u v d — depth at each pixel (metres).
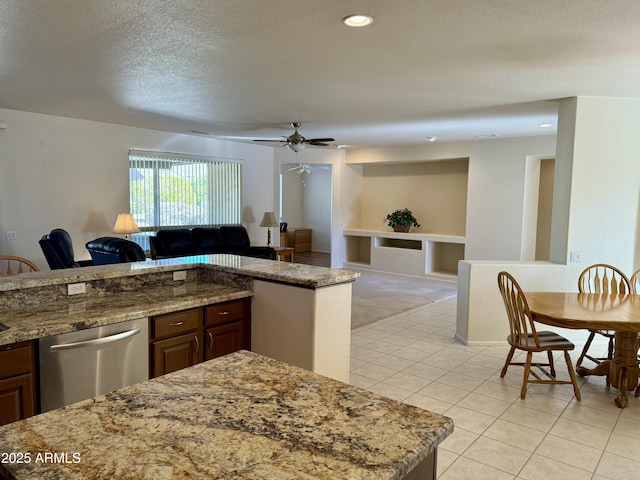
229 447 1.00
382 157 8.80
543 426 2.88
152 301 2.67
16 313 2.35
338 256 9.58
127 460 0.94
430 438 1.05
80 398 2.23
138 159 6.89
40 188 5.83
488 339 4.56
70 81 3.99
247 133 7.18
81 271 2.87
